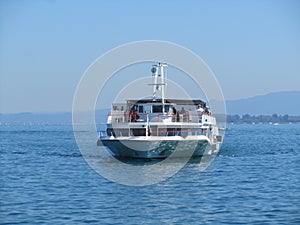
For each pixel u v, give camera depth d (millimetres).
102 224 37688
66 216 39969
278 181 58844
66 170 69625
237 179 60281
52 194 49656
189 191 51531
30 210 41938
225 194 49656
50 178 61594
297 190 51969
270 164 77875
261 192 50750
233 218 39438
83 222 38188
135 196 48656
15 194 49656
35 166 75688
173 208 43156
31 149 112250
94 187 54062
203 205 44312
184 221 38719
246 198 47375
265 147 119062
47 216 39906
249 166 74312
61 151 104188
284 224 37500
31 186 55031
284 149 111750
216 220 38906
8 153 101375
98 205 44250
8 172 68125
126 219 39281
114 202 45625
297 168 72375
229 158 86750
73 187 54156
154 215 40594
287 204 44375
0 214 40438
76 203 45062
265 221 38375
